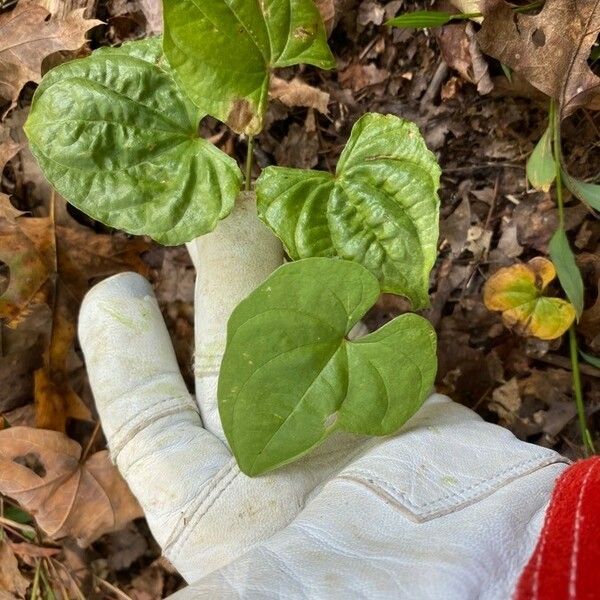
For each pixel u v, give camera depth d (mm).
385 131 285
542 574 216
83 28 342
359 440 301
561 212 325
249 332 262
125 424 304
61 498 364
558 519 228
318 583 229
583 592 209
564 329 346
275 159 378
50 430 368
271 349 266
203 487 285
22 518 392
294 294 263
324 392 272
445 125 364
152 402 307
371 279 266
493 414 371
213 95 281
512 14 308
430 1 351
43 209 370
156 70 291
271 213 284
